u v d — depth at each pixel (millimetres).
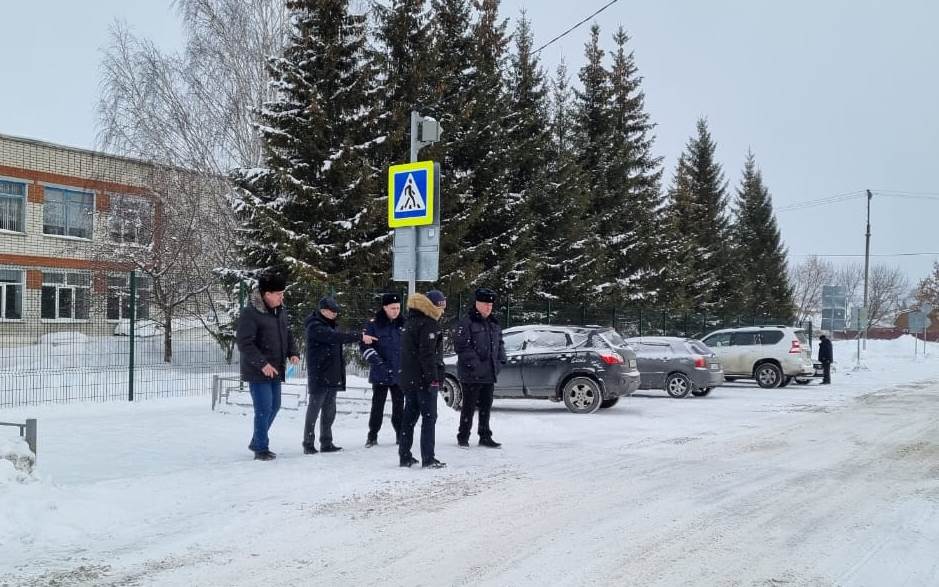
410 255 10742
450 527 5797
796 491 7164
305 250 17750
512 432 11336
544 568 4848
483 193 21828
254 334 8469
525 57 27344
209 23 23000
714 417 13773
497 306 21547
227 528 5727
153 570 4770
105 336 13852
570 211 26500
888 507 6543
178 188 23047
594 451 9484
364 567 4852
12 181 30516
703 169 44625
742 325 37062
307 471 7859
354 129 18859
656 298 32750
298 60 19234
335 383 9102
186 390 15227
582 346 14391
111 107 22844
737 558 5090
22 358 12578
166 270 22562
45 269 13055
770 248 52031
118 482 7020
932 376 29141
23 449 6430
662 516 6176
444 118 21719
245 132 22797
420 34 21125
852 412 14828
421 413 8234
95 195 27062
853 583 4621
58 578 4594
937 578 4711
